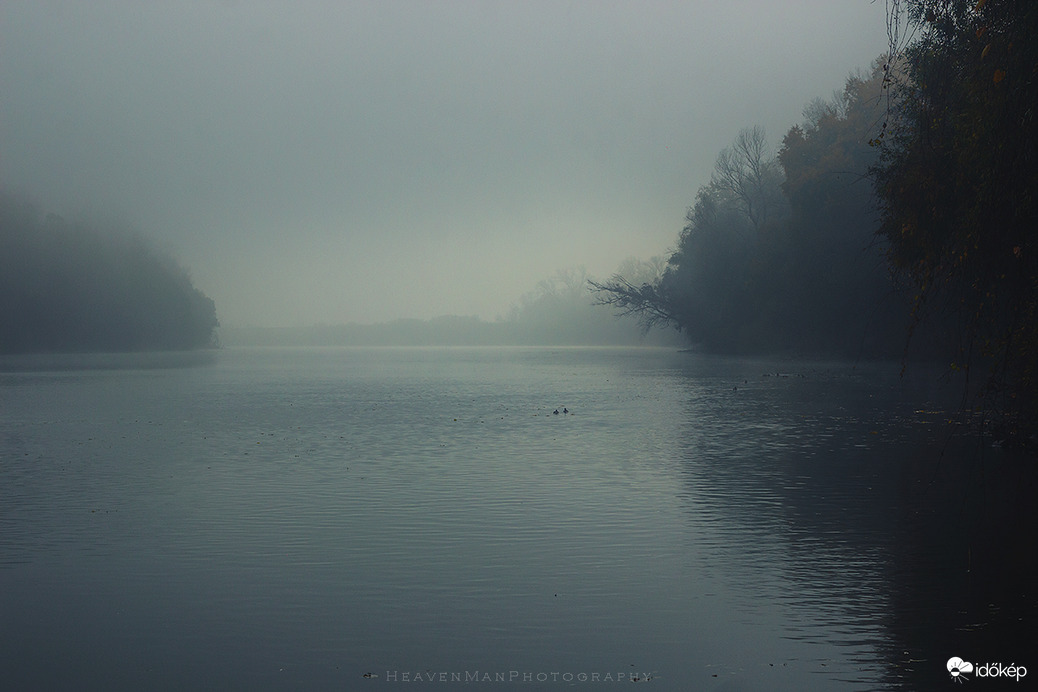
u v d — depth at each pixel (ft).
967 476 61.62
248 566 39.58
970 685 26.40
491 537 44.65
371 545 43.11
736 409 118.73
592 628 31.55
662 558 40.52
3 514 50.96
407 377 221.25
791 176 257.75
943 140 48.24
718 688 26.43
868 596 34.91
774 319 285.23
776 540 43.75
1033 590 35.58
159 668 28.27
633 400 137.28
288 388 176.65
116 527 47.42
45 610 33.88
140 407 130.21
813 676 27.25
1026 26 37.24
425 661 28.66
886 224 58.65
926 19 47.39
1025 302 45.29
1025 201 38.42
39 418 112.57
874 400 127.95
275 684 26.96
